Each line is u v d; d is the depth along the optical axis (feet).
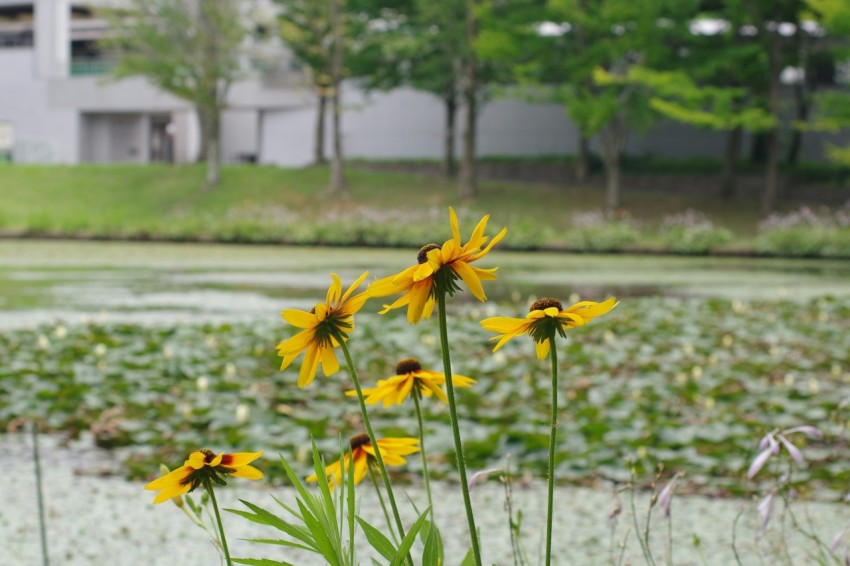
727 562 10.05
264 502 12.41
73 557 10.51
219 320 30.63
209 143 101.76
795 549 10.40
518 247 72.74
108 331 26.48
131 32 98.53
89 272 50.19
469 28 88.38
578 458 13.71
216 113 101.19
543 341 4.36
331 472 5.26
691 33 85.25
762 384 19.70
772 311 32.89
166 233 78.69
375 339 25.75
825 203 91.61
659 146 107.24
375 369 21.89
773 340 26.73
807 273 53.62
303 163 121.08
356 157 116.78
